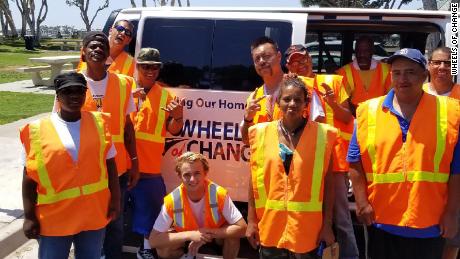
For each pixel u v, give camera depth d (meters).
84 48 3.53
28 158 2.90
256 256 4.26
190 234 3.72
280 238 3.03
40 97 13.62
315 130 3.03
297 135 3.04
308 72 3.75
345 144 3.76
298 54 3.68
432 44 4.92
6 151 7.44
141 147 3.99
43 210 2.97
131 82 3.74
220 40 4.13
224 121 4.08
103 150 3.05
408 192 2.77
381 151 2.82
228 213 3.73
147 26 4.27
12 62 25.80
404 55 2.68
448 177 2.79
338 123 3.72
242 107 4.05
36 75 16.39
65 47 41.50
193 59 4.18
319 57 5.45
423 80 2.75
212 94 4.11
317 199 3.01
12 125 9.36
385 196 2.83
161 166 4.21
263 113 3.56
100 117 3.11
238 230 3.71
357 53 4.55
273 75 3.53
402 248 2.88
